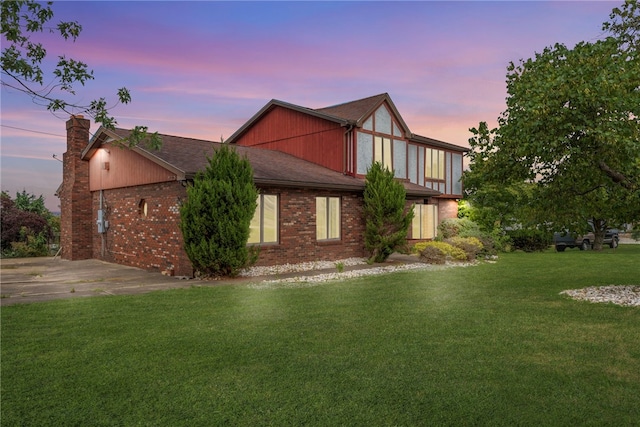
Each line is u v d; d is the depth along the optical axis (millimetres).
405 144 21281
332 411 4074
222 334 6602
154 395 4422
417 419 3932
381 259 16984
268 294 10000
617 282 11781
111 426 3805
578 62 9016
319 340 6297
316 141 19953
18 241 22172
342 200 17453
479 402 4262
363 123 18969
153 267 15070
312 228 16125
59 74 7746
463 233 20781
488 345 6059
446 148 26812
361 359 5480
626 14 10195
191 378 4863
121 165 16922
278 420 3908
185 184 13250
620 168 9352
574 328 6945
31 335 6520
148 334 6602
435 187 25969
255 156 17859
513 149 9672
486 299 9422
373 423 3852
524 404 4227
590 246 27047
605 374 4980
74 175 19266
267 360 5449
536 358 5527
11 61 7012
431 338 6406
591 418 3943
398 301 9188
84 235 19500
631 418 3938
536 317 7707
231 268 12664
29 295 9992
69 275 13906
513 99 9586
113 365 5254
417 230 23078
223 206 12414
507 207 24375
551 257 19734
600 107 8297
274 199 15039
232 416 3982
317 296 9758
